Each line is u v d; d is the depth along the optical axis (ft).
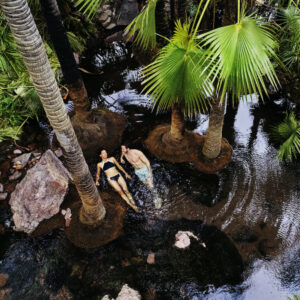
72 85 21.70
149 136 24.85
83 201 18.20
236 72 10.97
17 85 22.63
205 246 18.90
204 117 25.96
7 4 8.64
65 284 17.62
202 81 14.14
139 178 22.16
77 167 15.21
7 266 18.44
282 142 23.61
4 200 21.40
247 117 25.99
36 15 23.25
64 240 19.36
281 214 20.10
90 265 18.31
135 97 28.07
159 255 18.65
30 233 19.79
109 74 30.55
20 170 22.89
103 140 24.48
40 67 10.52
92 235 19.35
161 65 14.51
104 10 35.60
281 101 26.91
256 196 21.02
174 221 20.10
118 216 20.25
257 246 18.75
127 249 18.92
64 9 28.09
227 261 18.22
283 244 18.78
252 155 23.29
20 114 24.50
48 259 18.66
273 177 21.99
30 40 9.68
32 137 25.03
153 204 20.88
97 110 26.63
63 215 20.43
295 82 25.85
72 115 26.50
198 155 23.21
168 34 29.63
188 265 18.19
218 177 22.11
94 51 33.09
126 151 21.47
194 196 21.21
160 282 17.58
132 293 17.06
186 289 17.29
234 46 10.77
